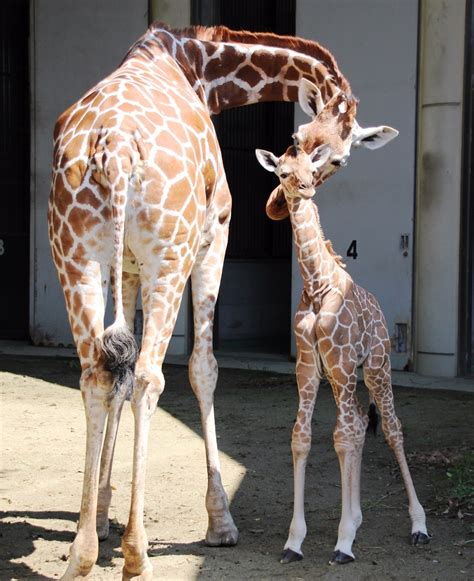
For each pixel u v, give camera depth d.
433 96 9.59
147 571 3.83
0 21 11.89
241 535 4.73
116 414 4.60
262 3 13.31
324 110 4.65
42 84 11.77
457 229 9.57
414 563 4.28
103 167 3.76
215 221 4.65
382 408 4.60
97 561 4.34
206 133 4.41
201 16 11.12
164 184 3.89
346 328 4.23
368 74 10.02
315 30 10.29
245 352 11.73
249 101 5.21
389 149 9.95
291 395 8.68
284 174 4.20
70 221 3.84
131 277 4.68
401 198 9.91
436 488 5.55
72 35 11.62
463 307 9.70
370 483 5.68
